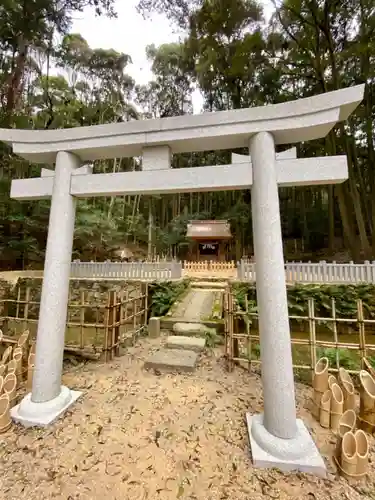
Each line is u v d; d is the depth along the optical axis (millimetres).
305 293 6289
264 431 1947
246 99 13000
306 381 3166
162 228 22438
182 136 2348
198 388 2906
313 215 18031
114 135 2486
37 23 8383
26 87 12156
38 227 10484
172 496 1546
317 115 2072
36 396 2303
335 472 1735
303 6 8375
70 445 1958
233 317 3547
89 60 17516
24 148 2705
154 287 7055
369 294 6062
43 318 2393
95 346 3746
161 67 20156
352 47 8211
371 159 9828
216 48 11312
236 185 2271
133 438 2055
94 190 2527
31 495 1528
